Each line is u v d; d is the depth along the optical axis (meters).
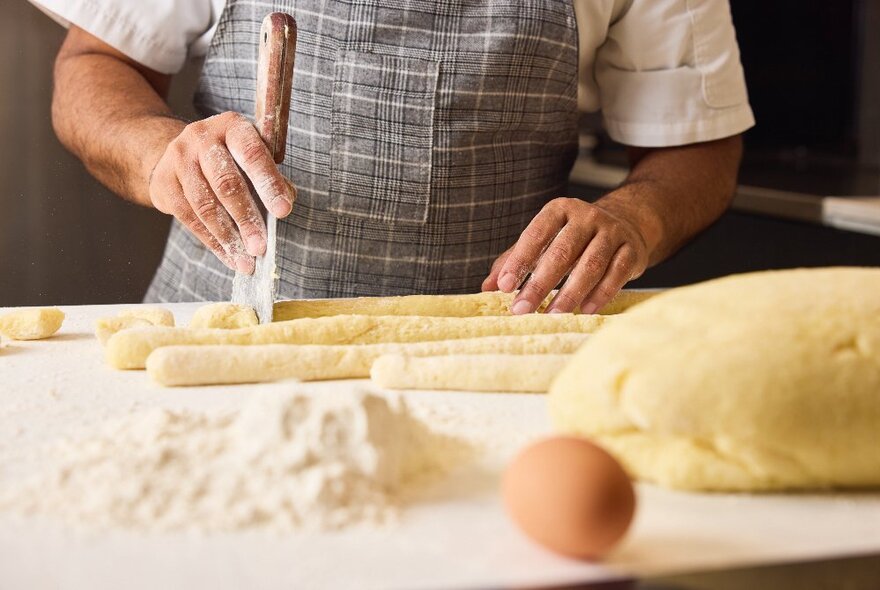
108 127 1.58
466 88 1.53
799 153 3.29
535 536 0.64
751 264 2.59
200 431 0.78
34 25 2.04
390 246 1.57
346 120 1.52
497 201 1.61
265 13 1.53
